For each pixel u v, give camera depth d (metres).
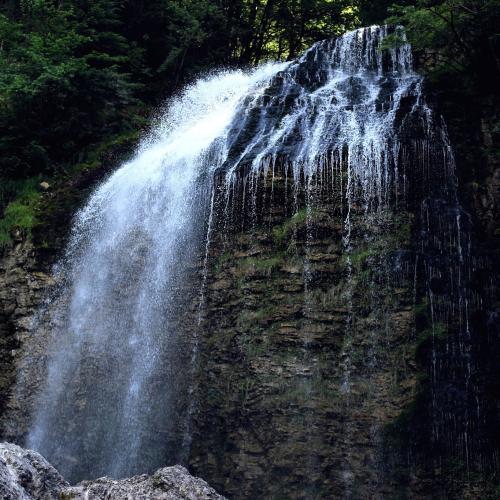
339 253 11.69
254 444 10.96
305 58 19.31
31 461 4.79
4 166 17.03
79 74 17.53
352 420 10.49
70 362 13.83
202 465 11.41
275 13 26.70
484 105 13.62
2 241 15.13
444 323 10.90
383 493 10.09
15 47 19.11
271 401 11.03
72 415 13.29
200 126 17.03
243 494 10.78
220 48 24.50
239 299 12.10
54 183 16.53
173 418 12.11
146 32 22.16
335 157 12.43
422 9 15.25
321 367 10.96
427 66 16.92
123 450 12.51
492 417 10.76
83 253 15.18
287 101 16.33
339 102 15.72
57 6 20.94
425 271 11.25
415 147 12.48
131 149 17.59
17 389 13.99
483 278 11.70
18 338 14.38
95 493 4.64
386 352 10.69
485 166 12.71
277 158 12.88
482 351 11.07
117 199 15.34
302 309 11.45
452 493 10.13
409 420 10.23
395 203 11.87
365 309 11.09
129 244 14.48
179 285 13.16
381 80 16.86
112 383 13.23
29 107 17.41
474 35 14.66
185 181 14.20
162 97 21.55
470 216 12.17
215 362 11.96
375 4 25.14
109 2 20.42
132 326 13.52
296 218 12.15
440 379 10.55
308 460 10.52
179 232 13.71
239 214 12.83
